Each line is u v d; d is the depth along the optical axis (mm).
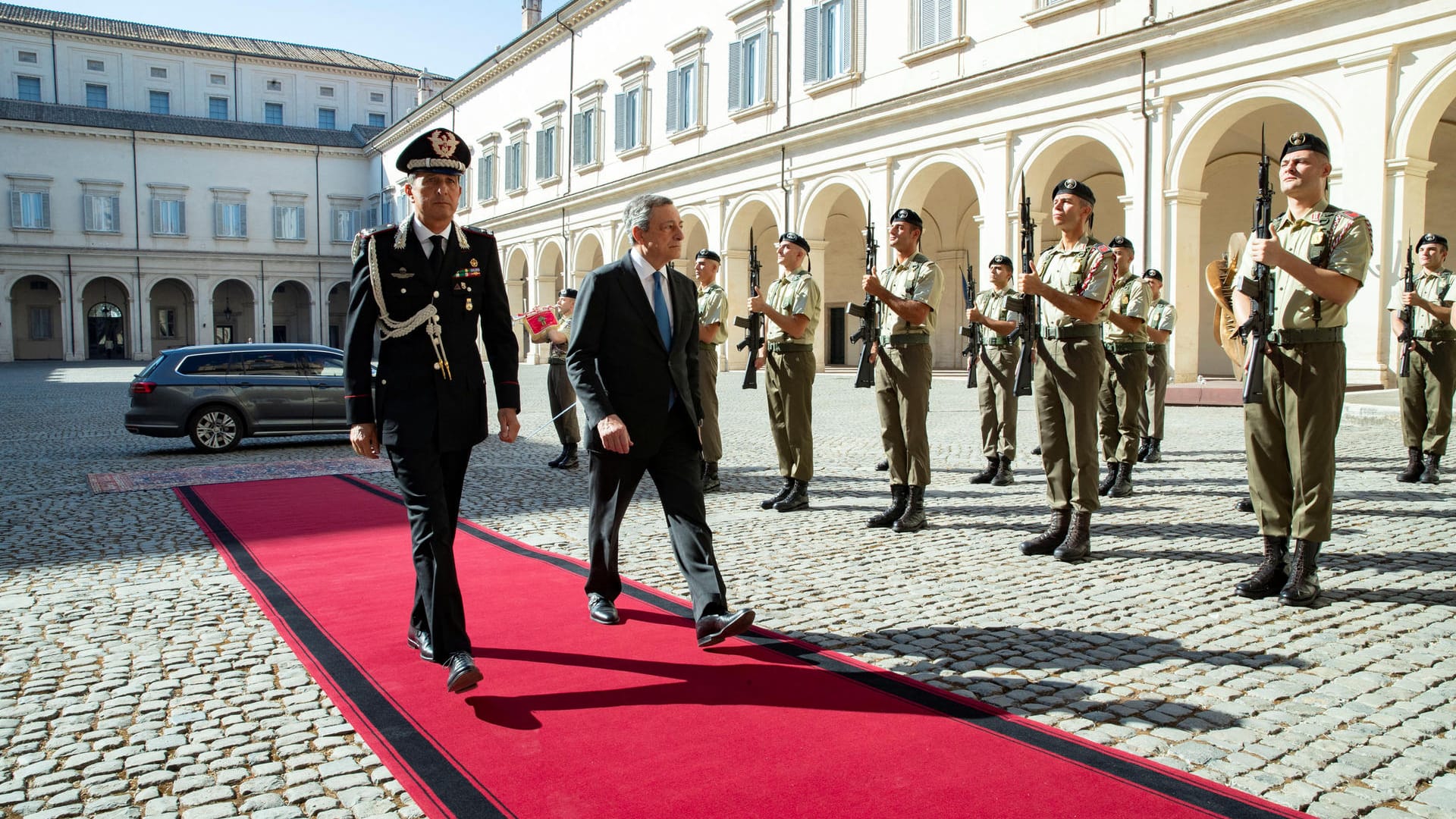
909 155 21688
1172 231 16578
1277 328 4750
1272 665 3865
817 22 24000
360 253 3834
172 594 5188
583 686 3713
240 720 3461
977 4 19984
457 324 3861
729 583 5227
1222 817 2648
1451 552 5621
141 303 47344
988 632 4328
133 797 2893
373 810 2781
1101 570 5410
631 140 31297
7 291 44781
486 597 5051
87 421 16266
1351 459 9367
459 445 3850
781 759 3041
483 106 42156
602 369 4262
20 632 4523
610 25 32562
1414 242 13883
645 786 2875
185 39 53344
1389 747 3113
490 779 2938
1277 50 14992
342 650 4180
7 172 44500
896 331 6547
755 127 26219
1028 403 16219
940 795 2789
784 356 7289
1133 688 3637
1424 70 13469
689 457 4312
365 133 54344
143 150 47250
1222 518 6793
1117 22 17281
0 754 3205
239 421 12188
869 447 11305
